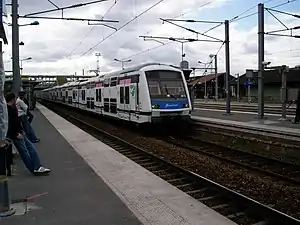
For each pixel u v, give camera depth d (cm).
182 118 1988
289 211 762
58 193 770
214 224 582
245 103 5356
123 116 2259
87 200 718
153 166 1234
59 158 1191
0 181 630
